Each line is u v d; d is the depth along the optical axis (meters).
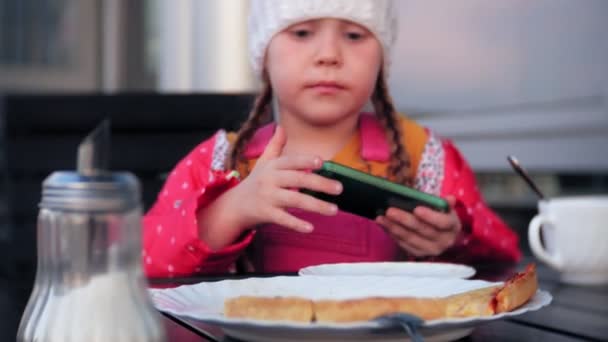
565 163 2.98
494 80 3.23
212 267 1.16
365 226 1.46
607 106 2.83
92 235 0.52
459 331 0.64
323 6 1.41
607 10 2.84
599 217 1.12
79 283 0.53
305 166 1.09
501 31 3.20
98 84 3.01
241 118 1.69
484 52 3.27
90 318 0.52
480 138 3.30
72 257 0.53
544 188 3.08
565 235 1.13
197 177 1.48
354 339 0.60
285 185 1.09
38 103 1.76
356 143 1.55
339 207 1.14
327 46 1.42
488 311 0.65
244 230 1.17
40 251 0.55
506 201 3.22
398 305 0.61
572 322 0.80
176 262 1.14
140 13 2.67
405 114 3.56
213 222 1.16
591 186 2.93
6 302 1.01
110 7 2.78
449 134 3.40
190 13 2.39
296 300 0.61
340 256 1.44
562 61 3.00
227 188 1.19
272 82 1.52
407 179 1.52
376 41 1.48
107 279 0.53
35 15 4.22
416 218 1.16
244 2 2.34
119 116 1.72
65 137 1.75
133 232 0.53
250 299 0.62
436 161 1.60
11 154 1.78
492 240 1.34
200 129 1.71
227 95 1.71
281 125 1.54
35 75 4.16
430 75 3.46
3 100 1.80
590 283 1.13
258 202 1.11
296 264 1.44
